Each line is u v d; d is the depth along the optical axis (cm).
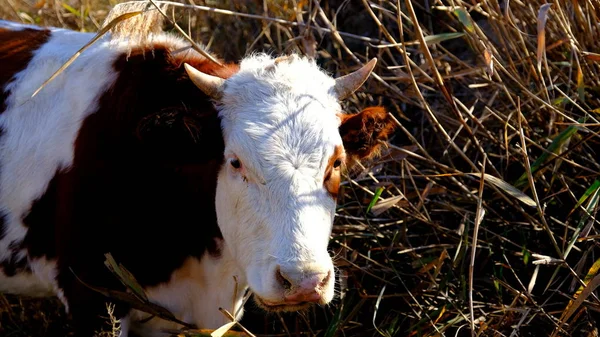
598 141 268
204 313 243
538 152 276
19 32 254
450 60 290
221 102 221
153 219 232
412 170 283
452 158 287
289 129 214
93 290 237
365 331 253
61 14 346
